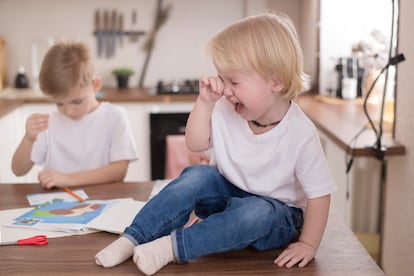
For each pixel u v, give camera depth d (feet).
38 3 13.04
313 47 11.83
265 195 4.19
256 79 3.87
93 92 6.63
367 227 9.57
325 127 7.65
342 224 4.49
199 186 4.17
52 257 3.84
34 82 12.87
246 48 3.84
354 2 10.98
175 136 11.37
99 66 13.44
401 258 6.42
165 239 3.69
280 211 3.99
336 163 7.87
